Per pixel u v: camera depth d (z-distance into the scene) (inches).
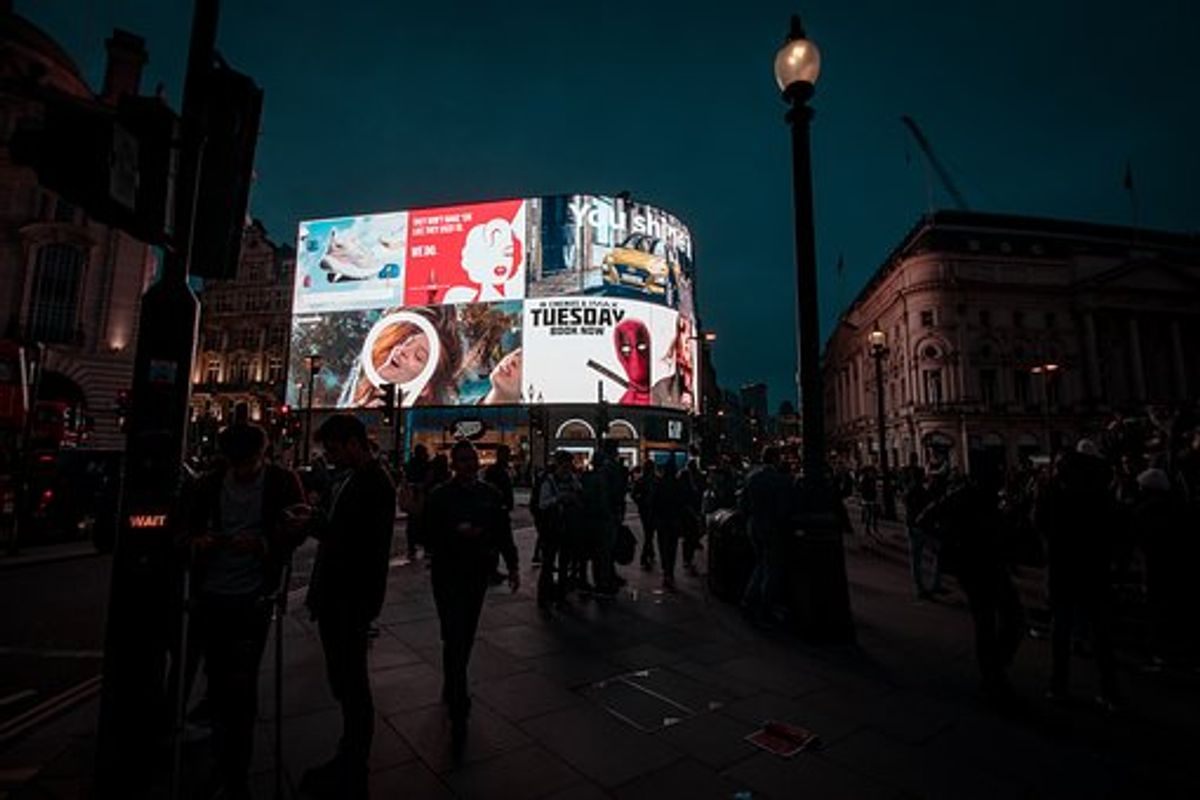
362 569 127.0
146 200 117.4
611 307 2089.1
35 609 301.6
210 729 149.5
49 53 1190.9
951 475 324.8
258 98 137.5
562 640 232.4
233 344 2333.9
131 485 117.6
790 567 242.7
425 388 2114.9
